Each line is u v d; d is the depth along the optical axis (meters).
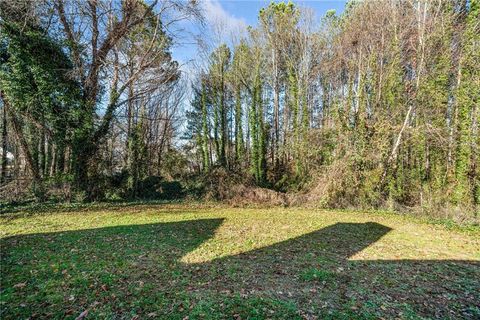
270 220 11.25
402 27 16.86
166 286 4.67
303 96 22.09
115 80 16.69
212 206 15.46
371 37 19.28
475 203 12.63
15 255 6.05
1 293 4.27
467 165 12.98
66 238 7.62
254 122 23.89
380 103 16.67
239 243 7.53
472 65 13.10
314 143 18.62
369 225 10.45
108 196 16.45
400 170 15.57
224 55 27.80
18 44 12.67
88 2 14.37
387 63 17.75
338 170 15.27
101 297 4.23
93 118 14.91
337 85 24.55
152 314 3.76
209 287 4.66
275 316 3.76
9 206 12.52
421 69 14.99
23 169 15.20
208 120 28.55
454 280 5.15
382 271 5.56
